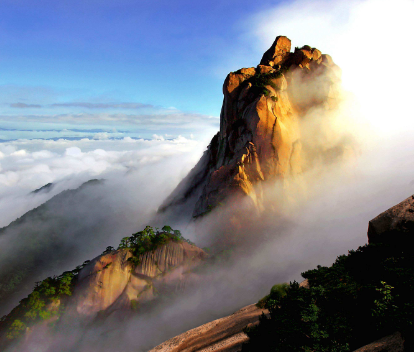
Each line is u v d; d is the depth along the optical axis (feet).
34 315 183.62
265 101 281.13
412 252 74.18
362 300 67.82
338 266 86.17
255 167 276.41
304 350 60.18
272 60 340.18
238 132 298.97
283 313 70.74
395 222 84.33
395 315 55.83
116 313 188.55
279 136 277.23
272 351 62.39
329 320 65.21
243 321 105.29
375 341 55.98
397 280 64.44
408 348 50.11
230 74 317.42
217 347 93.15
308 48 344.28
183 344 111.55
